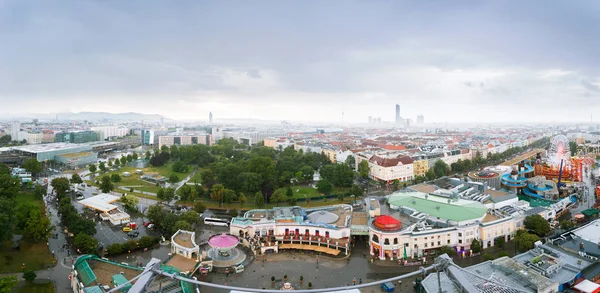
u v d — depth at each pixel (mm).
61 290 186000
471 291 127938
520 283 171375
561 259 193500
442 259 137000
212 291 191000
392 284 195625
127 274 189875
